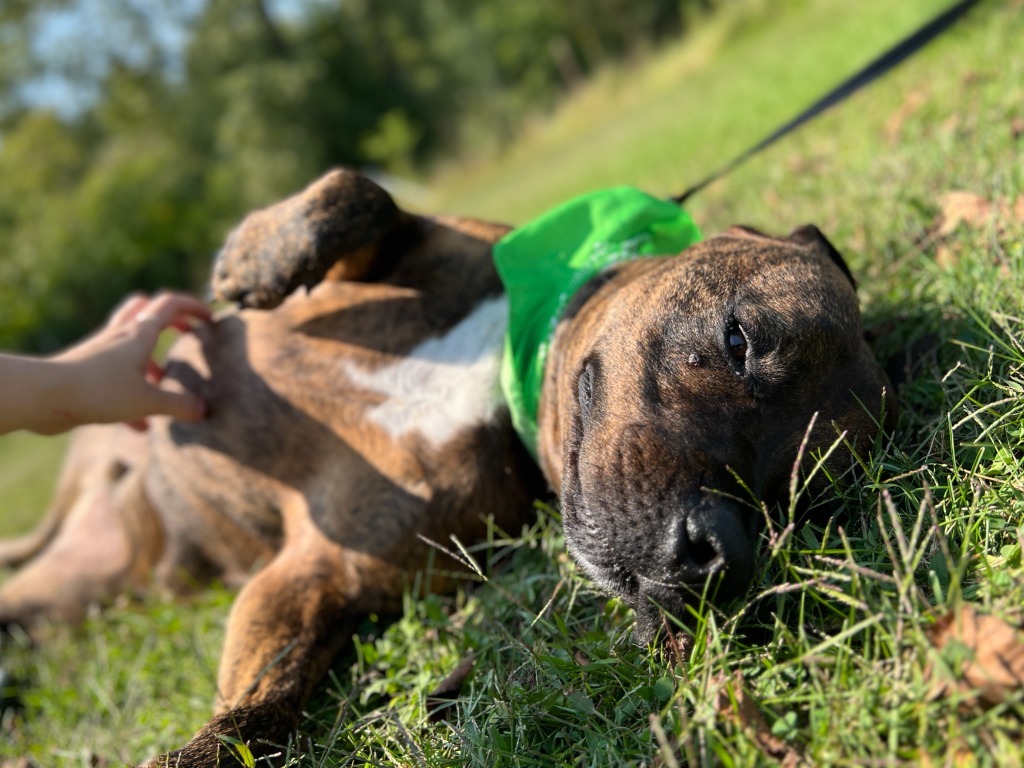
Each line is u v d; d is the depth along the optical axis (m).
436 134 8.26
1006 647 0.30
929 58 1.20
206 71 7.85
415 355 0.62
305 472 0.63
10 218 6.59
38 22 7.77
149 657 0.66
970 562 0.38
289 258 0.61
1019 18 1.08
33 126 7.05
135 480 0.76
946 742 0.30
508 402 0.59
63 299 6.16
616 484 0.44
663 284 0.52
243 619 0.57
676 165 1.61
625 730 0.38
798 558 0.42
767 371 0.47
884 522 0.42
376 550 0.59
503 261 0.61
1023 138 0.73
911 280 0.65
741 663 0.38
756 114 1.64
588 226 0.62
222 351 0.68
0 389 0.53
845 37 1.87
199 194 7.50
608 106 5.14
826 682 0.35
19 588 0.81
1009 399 0.43
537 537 0.59
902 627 0.33
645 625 0.42
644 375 0.48
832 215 0.83
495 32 7.48
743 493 0.43
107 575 0.79
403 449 0.60
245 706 0.50
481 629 0.52
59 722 0.63
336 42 8.20
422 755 0.40
